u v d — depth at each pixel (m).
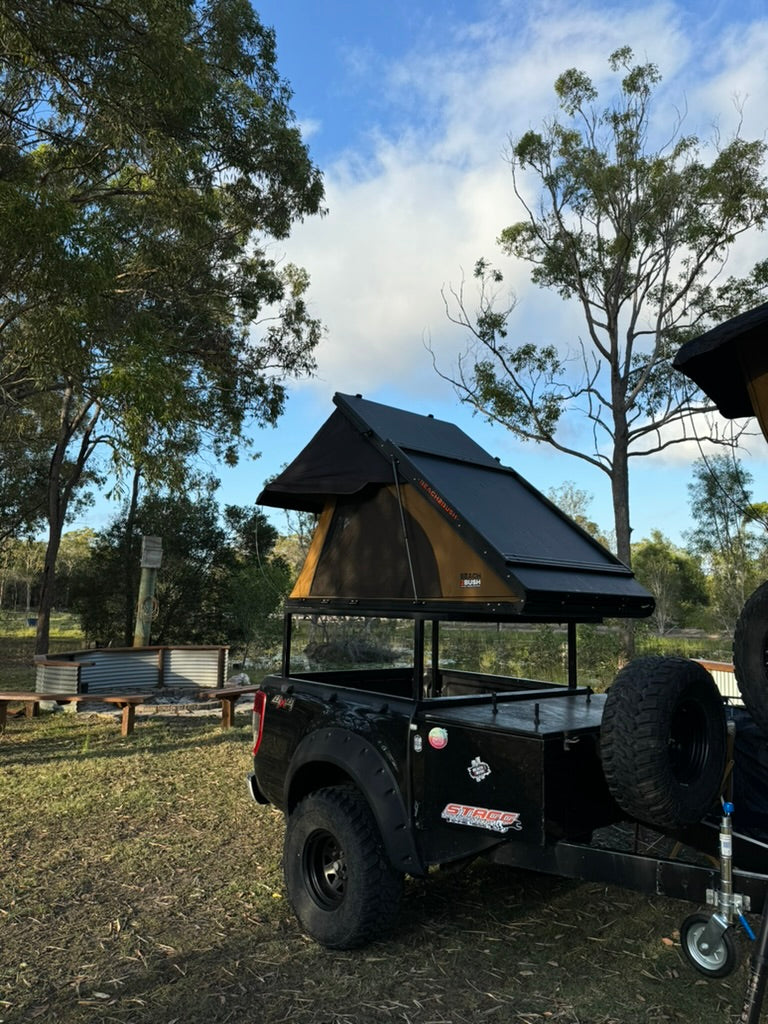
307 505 4.66
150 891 4.19
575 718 3.43
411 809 3.38
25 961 3.37
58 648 26.00
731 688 8.14
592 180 15.67
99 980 3.20
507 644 18.03
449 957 3.40
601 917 3.83
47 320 7.88
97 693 12.16
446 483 3.88
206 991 3.11
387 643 18.55
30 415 19.06
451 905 3.98
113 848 4.88
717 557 22.38
